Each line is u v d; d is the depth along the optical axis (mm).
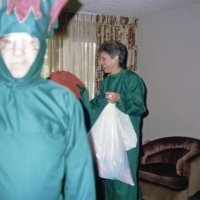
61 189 1072
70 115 1029
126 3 3582
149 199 3059
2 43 976
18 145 947
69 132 1035
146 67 4289
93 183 1087
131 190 2662
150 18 4184
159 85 4098
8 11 968
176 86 3857
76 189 1059
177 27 3801
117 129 2498
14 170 942
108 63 2643
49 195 993
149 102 4262
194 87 3625
